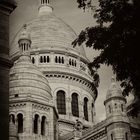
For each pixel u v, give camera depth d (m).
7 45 38.94
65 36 115.62
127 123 68.56
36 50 110.50
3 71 37.78
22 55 94.62
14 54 111.25
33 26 117.25
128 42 29.56
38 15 122.88
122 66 30.22
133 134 70.31
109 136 68.88
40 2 127.06
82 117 104.69
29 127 80.62
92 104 111.50
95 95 114.69
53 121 85.06
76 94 107.50
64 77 107.38
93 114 110.12
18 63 91.44
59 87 105.62
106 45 30.64
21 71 88.94
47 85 90.94
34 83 87.56
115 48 30.05
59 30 116.44
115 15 29.92
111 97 70.62
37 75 90.00
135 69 29.77
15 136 76.12
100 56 31.38
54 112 87.56
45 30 115.62
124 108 69.94
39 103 84.38
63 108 103.25
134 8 29.30
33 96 85.00
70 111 102.88
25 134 79.75
